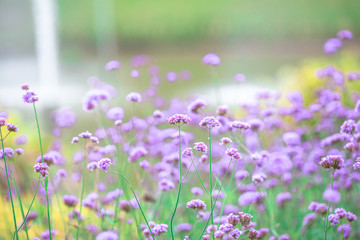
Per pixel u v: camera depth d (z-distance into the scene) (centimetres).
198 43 1609
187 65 1174
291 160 261
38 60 613
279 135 292
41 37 612
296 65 1074
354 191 245
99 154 248
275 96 300
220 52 1412
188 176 262
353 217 217
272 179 256
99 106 278
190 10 1675
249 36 1586
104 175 271
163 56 1423
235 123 227
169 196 257
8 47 746
